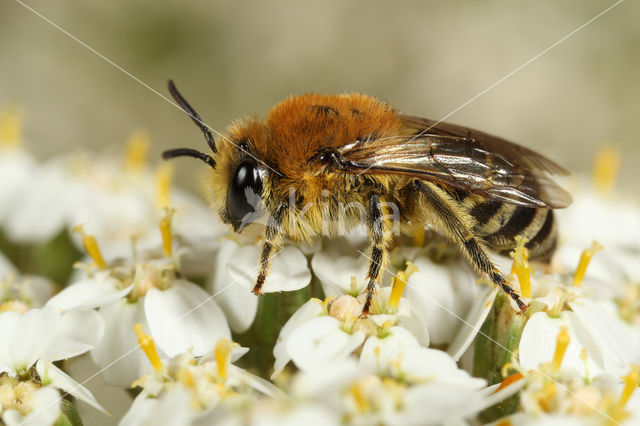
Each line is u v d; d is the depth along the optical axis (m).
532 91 0.10
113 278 0.05
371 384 0.05
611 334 0.05
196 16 0.09
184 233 0.06
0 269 0.06
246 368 0.05
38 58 0.10
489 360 0.05
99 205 0.06
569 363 0.05
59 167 0.06
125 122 0.10
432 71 0.10
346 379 0.05
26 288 0.06
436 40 0.10
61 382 0.05
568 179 0.07
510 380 0.05
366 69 0.10
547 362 0.05
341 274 0.05
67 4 0.10
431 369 0.05
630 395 0.05
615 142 0.10
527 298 0.05
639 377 0.05
